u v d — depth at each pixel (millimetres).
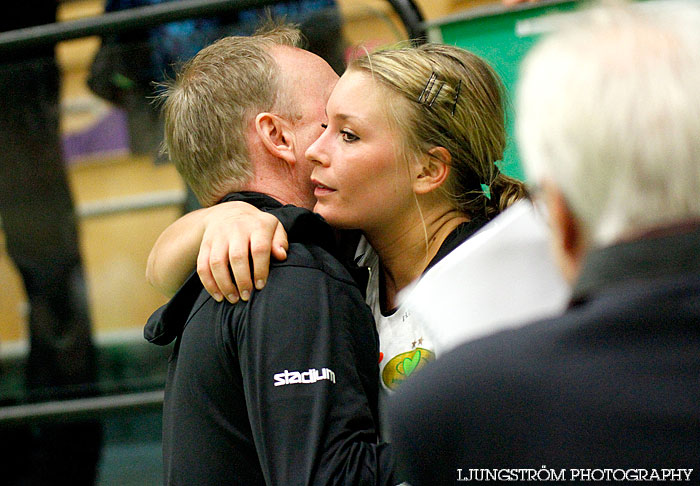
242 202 4320
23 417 7840
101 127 8156
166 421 4215
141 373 8352
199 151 4523
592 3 2674
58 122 8227
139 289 8562
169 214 8422
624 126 2350
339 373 3738
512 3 6293
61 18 9516
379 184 4270
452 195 4422
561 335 2469
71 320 8570
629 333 2395
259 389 3654
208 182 4574
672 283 2357
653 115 2342
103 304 8602
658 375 2359
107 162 8312
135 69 7715
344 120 4262
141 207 8422
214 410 3928
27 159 8359
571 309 2564
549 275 3549
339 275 3986
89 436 8883
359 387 3814
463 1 7957
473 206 4492
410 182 4297
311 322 3750
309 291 3814
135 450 8805
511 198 4453
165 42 7547
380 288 4625
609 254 2412
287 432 3594
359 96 4238
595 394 2385
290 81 4500
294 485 3520
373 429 3818
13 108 8219
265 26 5402
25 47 7215
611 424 2361
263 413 3635
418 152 4258
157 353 8359
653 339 2381
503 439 2471
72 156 8344
